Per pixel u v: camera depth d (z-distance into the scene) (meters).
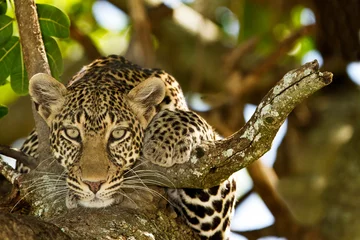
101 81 10.41
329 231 15.46
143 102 10.33
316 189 15.80
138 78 10.84
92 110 9.94
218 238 10.36
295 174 16.27
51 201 9.34
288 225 15.58
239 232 15.91
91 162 9.68
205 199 10.10
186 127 9.77
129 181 9.79
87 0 17.56
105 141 9.92
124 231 8.48
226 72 15.99
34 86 9.95
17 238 7.12
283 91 7.64
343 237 15.38
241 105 15.92
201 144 8.65
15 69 10.56
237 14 17.41
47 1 16.42
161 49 17.86
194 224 10.19
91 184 9.60
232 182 10.39
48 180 9.38
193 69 17.67
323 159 16.20
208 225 10.20
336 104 16.97
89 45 16.33
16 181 9.25
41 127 9.70
